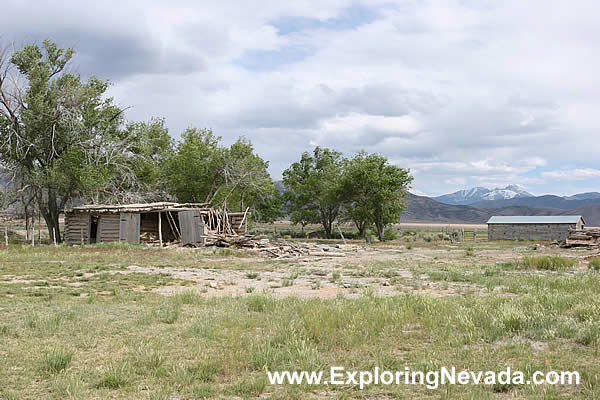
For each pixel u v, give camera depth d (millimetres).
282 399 5605
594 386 5906
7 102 39812
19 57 40656
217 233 36750
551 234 66125
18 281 15695
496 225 68688
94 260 23516
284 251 31797
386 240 65375
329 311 9828
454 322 9586
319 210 78312
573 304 11227
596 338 8039
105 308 10961
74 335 8469
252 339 8086
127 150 46969
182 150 53781
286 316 9977
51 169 40156
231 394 5805
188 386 6031
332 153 80438
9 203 40625
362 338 8352
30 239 44875
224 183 54125
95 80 44844
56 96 41250
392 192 58719
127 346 7812
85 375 6352
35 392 5758
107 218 38375
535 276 17719
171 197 51906
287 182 81188
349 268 22625
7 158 41188
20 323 9219
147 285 15500
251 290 14492
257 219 74500
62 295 12750
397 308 10680
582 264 24375
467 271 21141
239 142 54969
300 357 7117
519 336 8688
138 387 5945
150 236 39531
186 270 20516
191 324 9320
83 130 42438
